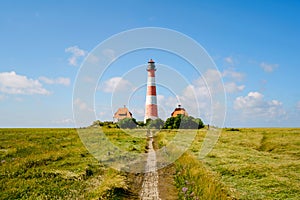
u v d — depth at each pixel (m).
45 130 62.47
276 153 32.88
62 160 27.91
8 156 29.64
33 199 16.75
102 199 16.84
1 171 22.91
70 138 45.81
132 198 18.45
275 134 48.44
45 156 28.75
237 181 20.77
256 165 24.97
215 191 17.00
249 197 17.25
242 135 48.50
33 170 23.45
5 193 17.70
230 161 27.28
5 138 43.97
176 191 19.91
